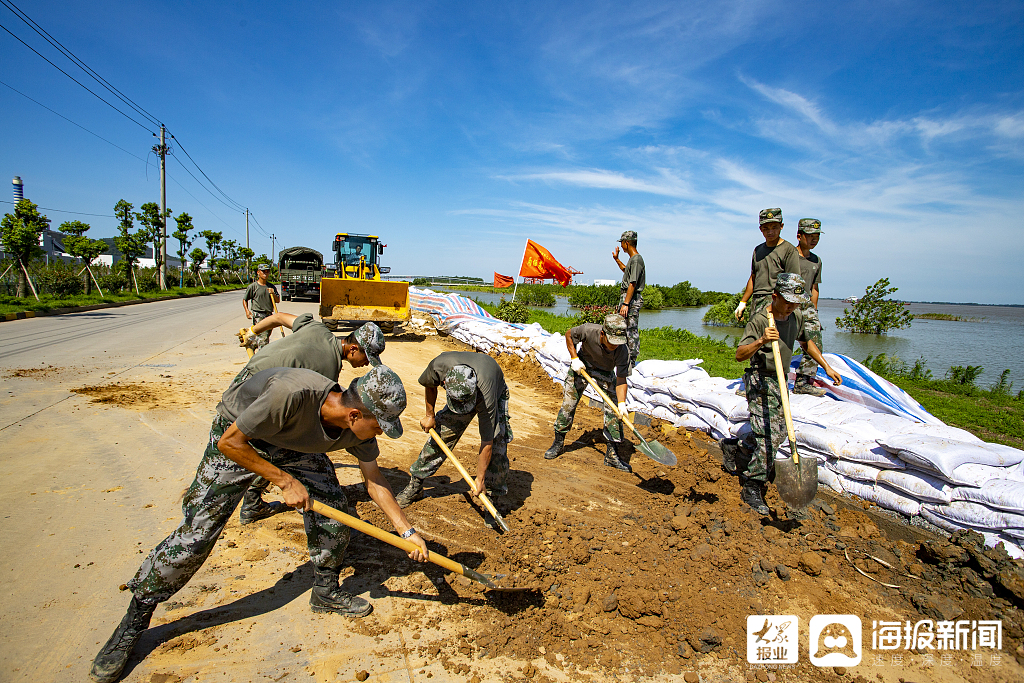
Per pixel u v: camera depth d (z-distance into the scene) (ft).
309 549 8.23
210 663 7.38
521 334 30.63
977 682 7.88
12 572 8.85
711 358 36.17
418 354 33.94
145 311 55.52
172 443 15.23
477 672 7.63
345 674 7.38
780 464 10.80
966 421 20.44
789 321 11.75
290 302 77.77
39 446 14.42
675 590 9.67
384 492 8.38
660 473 14.85
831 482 12.39
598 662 8.05
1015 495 9.12
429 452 11.97
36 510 10.90
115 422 16.81
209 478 7.40
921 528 10.59
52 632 7.64
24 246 52.65
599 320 48.55
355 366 10.07
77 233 67.72
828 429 12.66
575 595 9.43
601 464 15.81
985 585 9.23
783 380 10.84
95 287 72.69
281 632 8.09
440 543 10.83
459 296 46.39
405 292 40.86
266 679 7.16
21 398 18.83
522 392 24.70
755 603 9.45
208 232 140.87
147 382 22.25
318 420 7.32
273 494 12.49
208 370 25.26
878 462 11.43
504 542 10.99
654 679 7.77
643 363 20.39
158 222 90.68
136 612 6.93
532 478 14.56
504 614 8.92
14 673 6.85
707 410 16.75
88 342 32.04
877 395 14.10
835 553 10.68
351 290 39.91
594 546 10.91
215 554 10.01
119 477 12.74
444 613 8.85
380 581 9.58
